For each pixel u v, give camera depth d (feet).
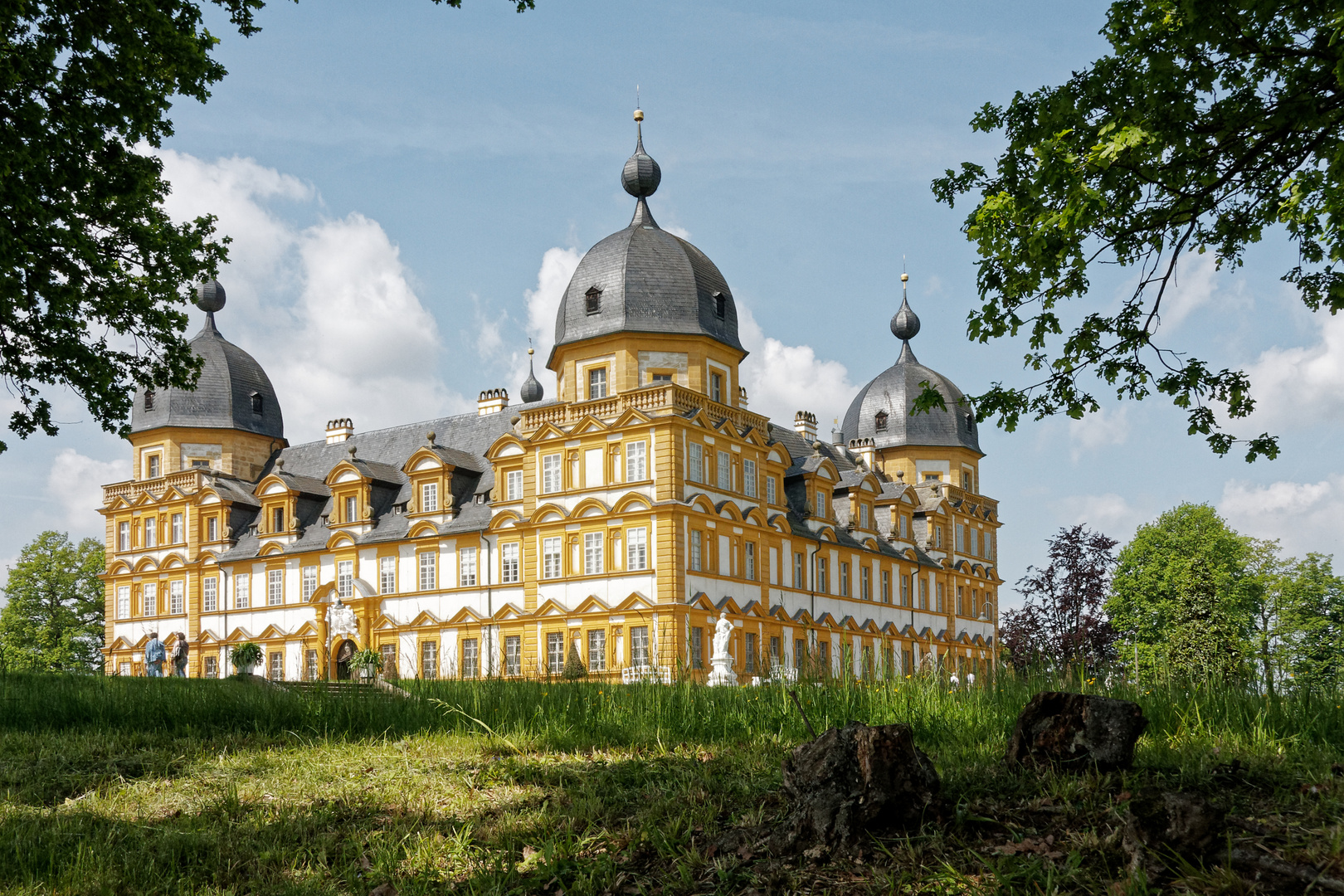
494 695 52.80
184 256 79.51
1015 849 24.97
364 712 51.83
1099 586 180.34
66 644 270.67
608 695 51.52
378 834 32.04
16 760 44.06
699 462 183.42
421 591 206.69
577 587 183.32
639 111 206.39
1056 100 47.65
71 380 76.23
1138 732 30.01
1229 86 47.57
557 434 188.14
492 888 27.04
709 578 181.68
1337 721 36.88
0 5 56.39
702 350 191.42
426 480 210.38
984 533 276.41
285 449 263.08
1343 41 40.47
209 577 238.27
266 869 30.04
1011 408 55.62
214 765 42.88
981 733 40.88
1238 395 53.93
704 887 25.72
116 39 63.52
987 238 52.06
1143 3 45.93
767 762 37.91
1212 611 69.67
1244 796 28.12
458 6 53.42
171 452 251.80
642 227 199.41
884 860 25.32
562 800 34.19
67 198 68.80
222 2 69.62
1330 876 21.97
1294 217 49.67
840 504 233.35
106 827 33.91
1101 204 46.37
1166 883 22.53
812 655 54.19
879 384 281.74
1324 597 250.78
